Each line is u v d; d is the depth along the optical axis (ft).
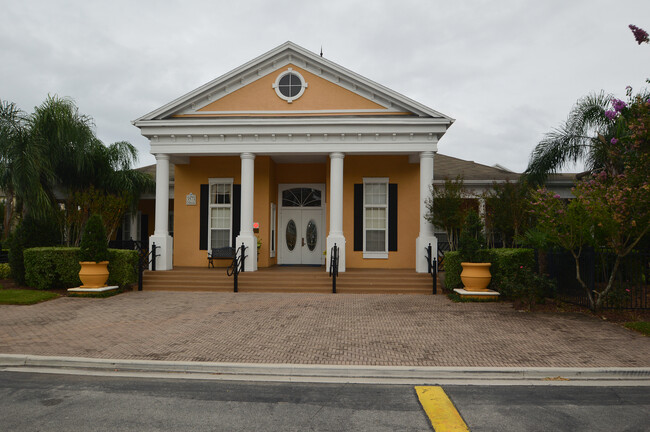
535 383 20.70
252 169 51.93
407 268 55.47
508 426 15.93
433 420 16.44
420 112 51.78
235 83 54.34
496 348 25.34
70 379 21.16
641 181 31.63
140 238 74.02
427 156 50.88
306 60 53.52
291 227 61.36
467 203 57.00
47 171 51.65
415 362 22.84
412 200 56.34
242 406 17.75
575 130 49.90
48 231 50.06
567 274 39.24
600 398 18.72
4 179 50.29
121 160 61.87
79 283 45.52
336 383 20.71
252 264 50.70
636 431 15.52
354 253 56.39
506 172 63.57
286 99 53.67
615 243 33.24
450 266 42.78
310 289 45.88
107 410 17.26
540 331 29.09
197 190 58.44
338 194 50.85
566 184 59.21
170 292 45.60
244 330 29.55
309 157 57.82
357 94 53.47
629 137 37.60
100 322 31.94
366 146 50.93
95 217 44.27
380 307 37.14
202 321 32.22
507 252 39.88
